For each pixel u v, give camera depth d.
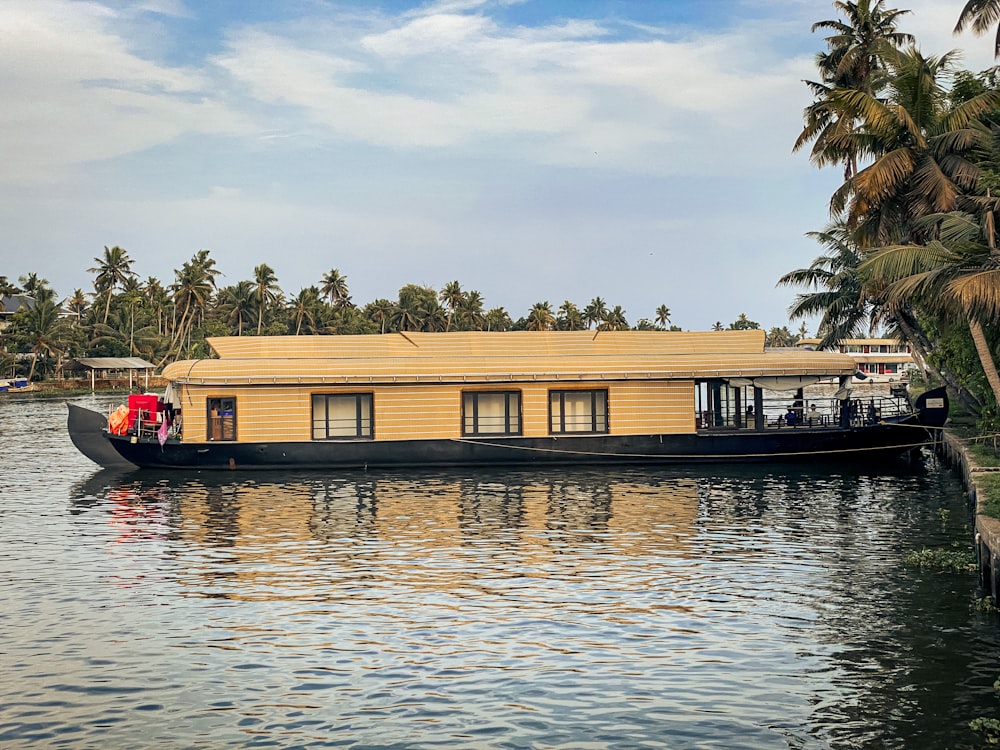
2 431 65.19
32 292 156.25
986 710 13.59
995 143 32.41
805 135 45.06
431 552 24.41
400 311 155.62
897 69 37.06
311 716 13.79
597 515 29.47
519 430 40.75
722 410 42.19
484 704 14.15
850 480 36.47
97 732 13.29
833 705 13.90
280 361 39.81
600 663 15.78
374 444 39.91
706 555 23.70
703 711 13.79
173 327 147.88
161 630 17.80
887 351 122.62
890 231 38.19
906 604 18.92
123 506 32.03
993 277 23.08
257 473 39.28
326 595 20.23
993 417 35.16
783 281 54.50
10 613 18.95
